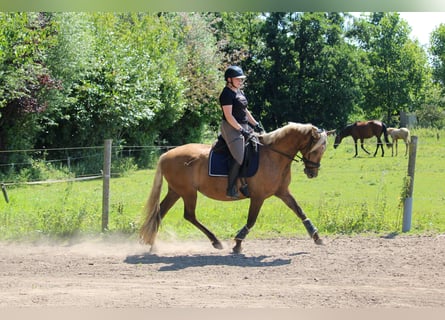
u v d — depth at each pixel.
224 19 53.53
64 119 24.38
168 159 9.27
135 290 7.00
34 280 7.57
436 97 67.62
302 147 8.81
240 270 8.03
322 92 51.50
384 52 63.19
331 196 16.36
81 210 11.13
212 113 34.88
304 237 10.34
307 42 52.19
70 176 21.67
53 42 21.02
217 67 36.69
